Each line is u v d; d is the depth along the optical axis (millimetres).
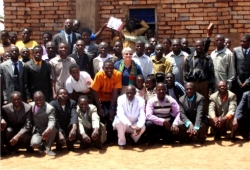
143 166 6590
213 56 8625
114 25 9555
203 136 7934
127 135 8039
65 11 10562
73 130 7422
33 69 7965
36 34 10688
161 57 8523
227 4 10297
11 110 7395
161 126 7969
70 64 8180
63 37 9133
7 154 7402
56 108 7637
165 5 10445
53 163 6836
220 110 8180
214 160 6844
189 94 7918
